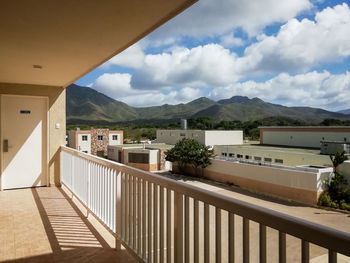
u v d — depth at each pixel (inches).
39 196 193.6
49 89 230.2
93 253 102.0
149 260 75.4
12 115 217.9
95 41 116.6
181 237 62.2
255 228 48.1
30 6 83.9
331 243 30.3
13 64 153.3
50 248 106.1
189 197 58.3
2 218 142.8
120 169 98.0
